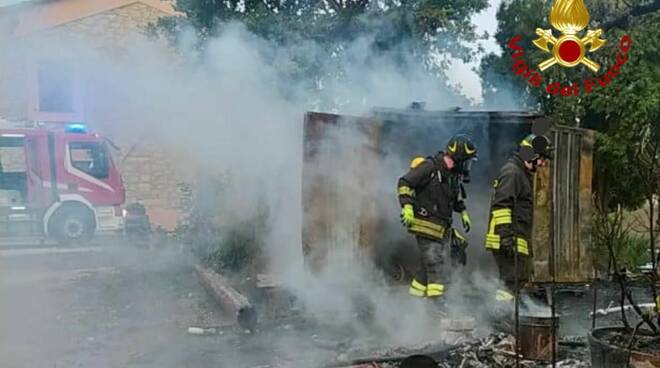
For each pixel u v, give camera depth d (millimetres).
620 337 4508
